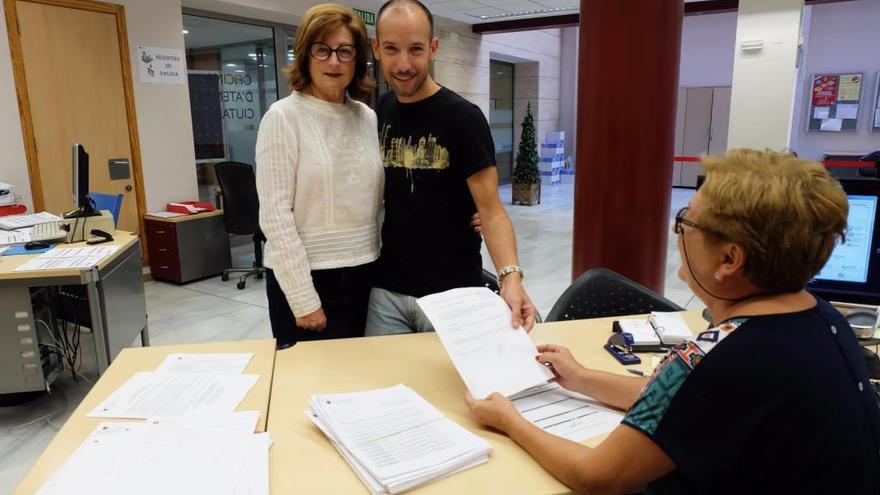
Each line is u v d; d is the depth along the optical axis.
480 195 1.66
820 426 0.76
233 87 5.91
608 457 0.89
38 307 2.83
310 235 1.66
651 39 2.99
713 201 0.83
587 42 3.14
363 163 1.71
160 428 1.13
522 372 1.27
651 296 2.06
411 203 1.74
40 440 2.48
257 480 0.98
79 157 3.05
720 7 7.11
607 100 3.10
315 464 1.05
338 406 1.21
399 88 1.64
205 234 5.00
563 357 1.32
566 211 8.41
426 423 1.16
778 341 0.78
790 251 0.78
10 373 2.60
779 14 4.18
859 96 8.64
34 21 4.15
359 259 1.73
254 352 1.55
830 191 0.78
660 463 0.83
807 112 9.05
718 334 0.83
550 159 11.01
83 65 4.45
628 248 3.24
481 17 8.33
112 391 1.32
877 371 1.35
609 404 1.25
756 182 0.79
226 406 1.24
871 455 0.79
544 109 11.34
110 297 2.77
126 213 4.86
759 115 4.39
